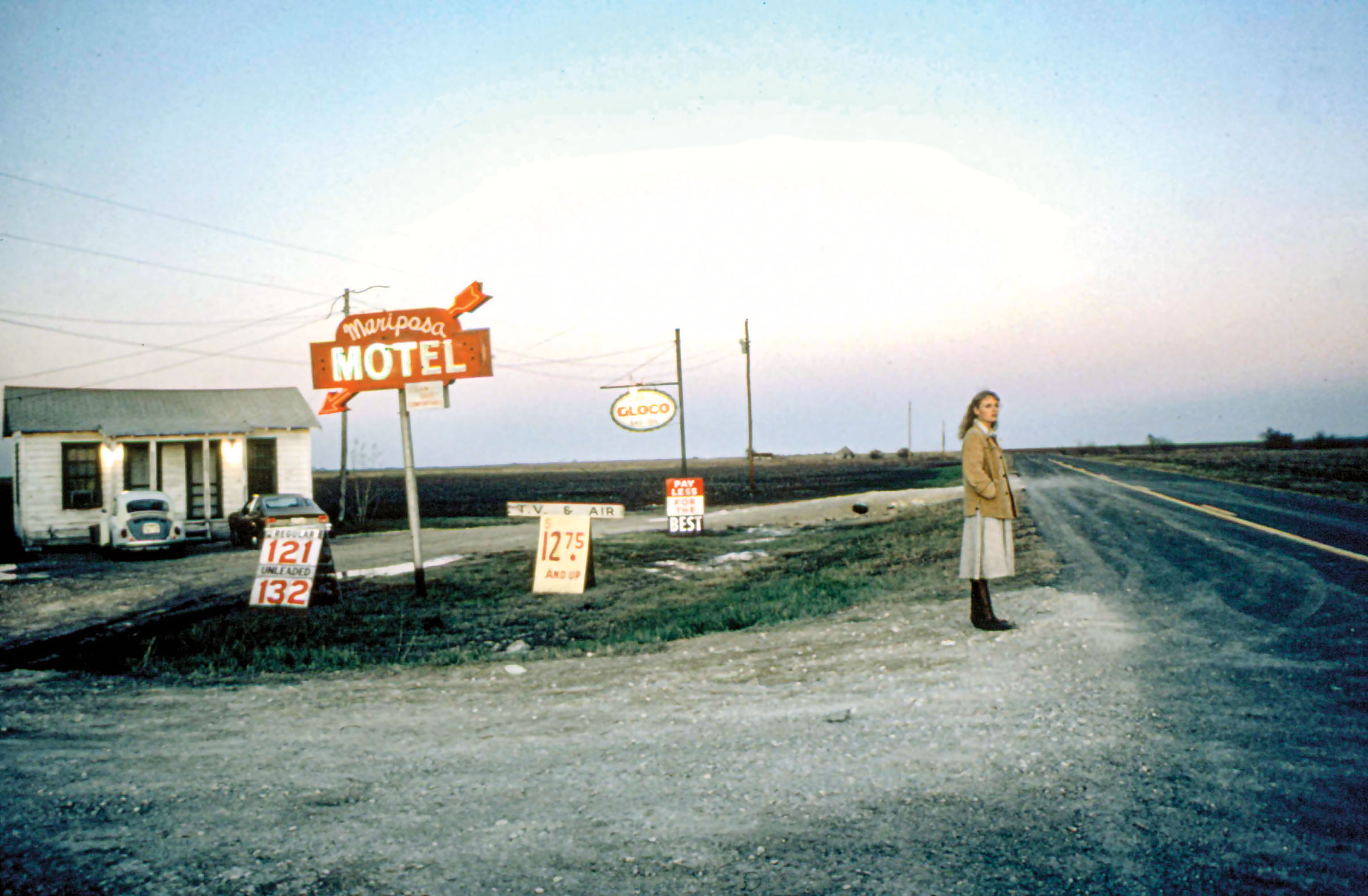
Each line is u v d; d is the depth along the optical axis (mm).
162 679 7961
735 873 3348
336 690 7137
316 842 3795
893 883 3213
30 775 4871
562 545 14703
